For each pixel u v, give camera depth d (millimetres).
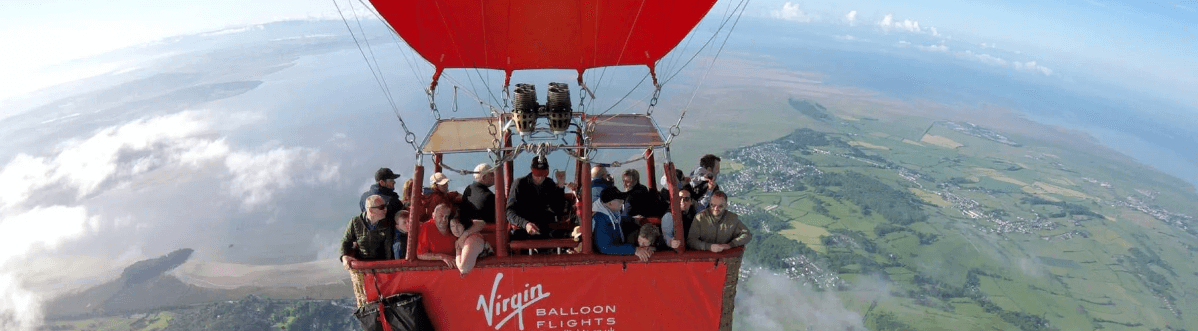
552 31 5426
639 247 5891
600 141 5633
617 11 5371
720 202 5887
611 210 6016
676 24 5535
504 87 5789
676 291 6086
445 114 107938
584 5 5324
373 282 5902
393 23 5336
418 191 5672
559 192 6859
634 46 5668
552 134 5672
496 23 5344
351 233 6137
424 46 5535
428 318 5961
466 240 5809
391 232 6164
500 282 5945
